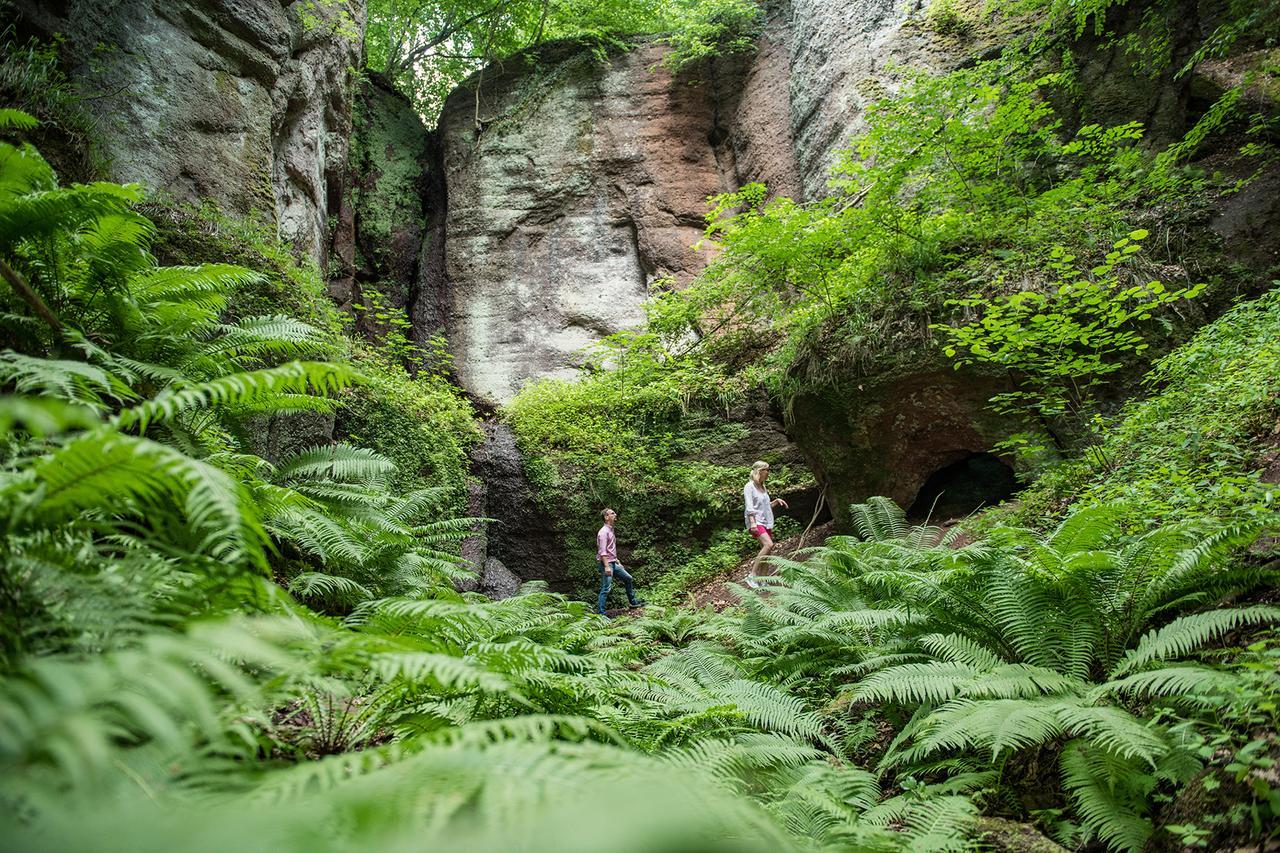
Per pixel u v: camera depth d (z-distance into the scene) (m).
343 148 13.95
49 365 3.35
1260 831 2.53
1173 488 5.10
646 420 13.48
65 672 1.24
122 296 4.89
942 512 9.35
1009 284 7.93
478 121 17.50
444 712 2.88
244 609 2.21
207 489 1.70
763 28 16.72
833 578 6.24
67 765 1.07
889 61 13.04
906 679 3.85
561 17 18.05
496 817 1.16
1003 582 4.29
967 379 8.25
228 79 10.38
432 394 12.74
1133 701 3.69
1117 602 3.99
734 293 11.87
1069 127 10.41
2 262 4.08
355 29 12.70
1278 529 3.80
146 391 4.94
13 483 1.72
